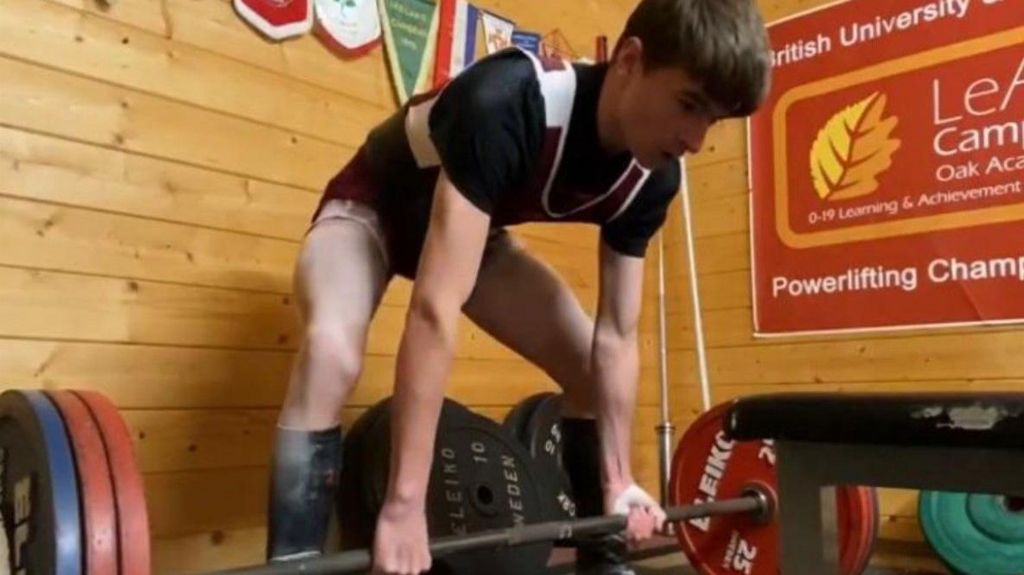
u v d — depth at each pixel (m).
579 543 1.48
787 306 2.70
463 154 1.10
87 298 1.64
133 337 1.70
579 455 1.54
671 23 1.07
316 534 1.25
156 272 1.74
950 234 2.39
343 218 1.37
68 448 0.99
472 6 2.40
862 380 2.53
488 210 1.12
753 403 0.82
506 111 1.12
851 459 0.75
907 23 2.50
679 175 1.42
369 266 1.34
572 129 1.19
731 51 1.06
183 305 1.78
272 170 1.94
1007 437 0.63
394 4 2.20
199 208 1.82
